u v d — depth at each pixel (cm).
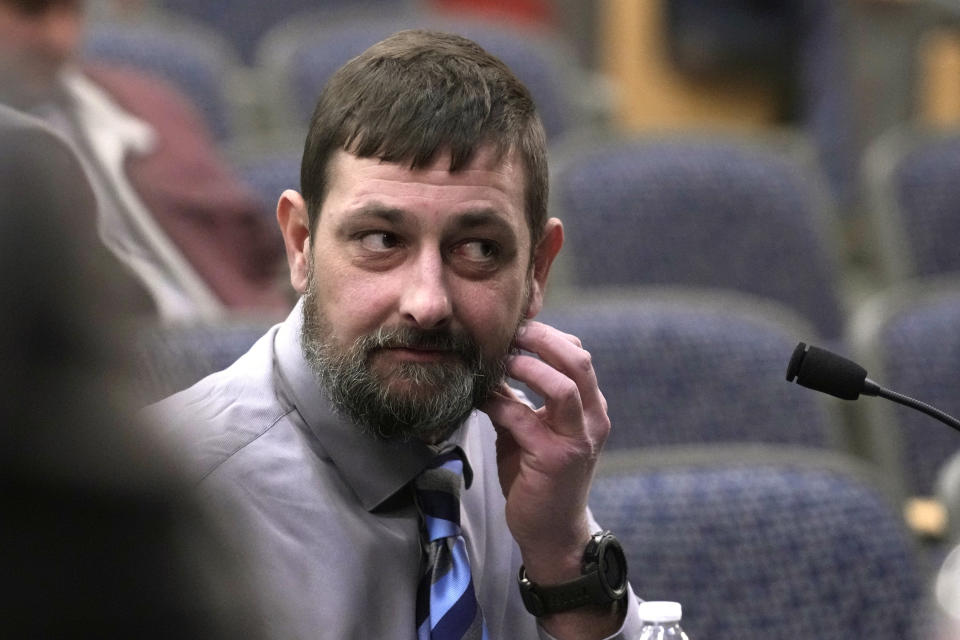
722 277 1010
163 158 839
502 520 454
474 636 402
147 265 783
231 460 397
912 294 912
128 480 143
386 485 411
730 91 1759
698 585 596
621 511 602
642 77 1800
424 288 383
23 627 140
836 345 966
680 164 1030
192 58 1129
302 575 394
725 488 615
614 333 777
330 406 408
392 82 388
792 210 1045
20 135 148
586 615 434
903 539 628
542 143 411
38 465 140
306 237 421
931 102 1833
